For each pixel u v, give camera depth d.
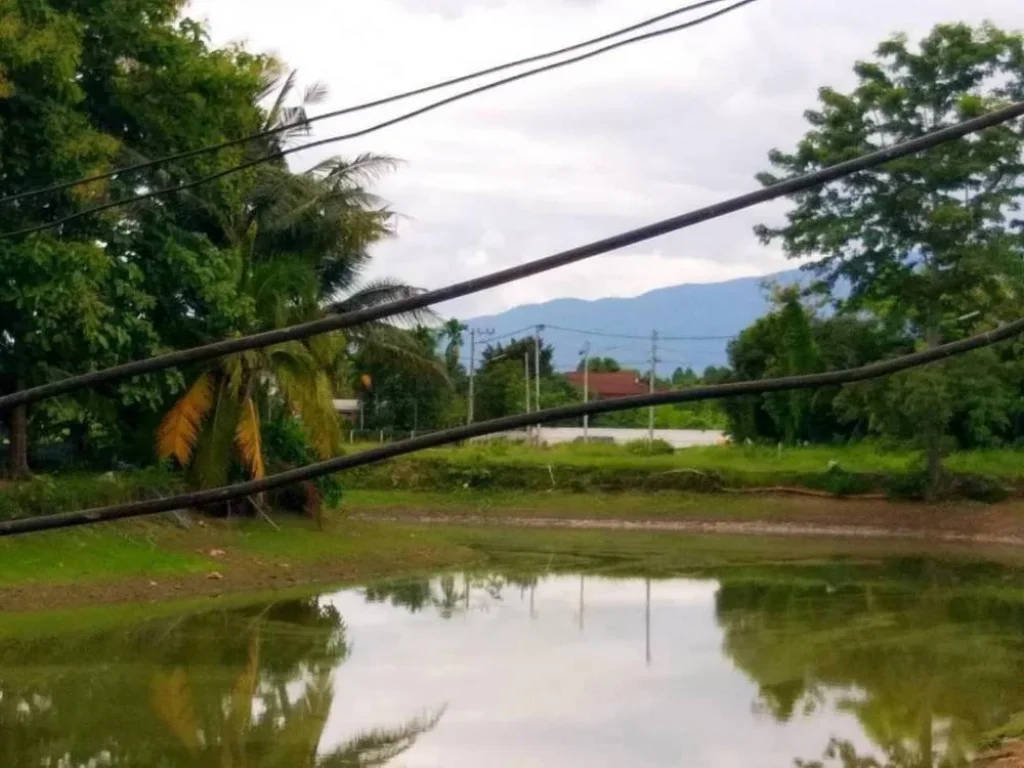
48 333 18.64
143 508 4.75
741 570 26.31
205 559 21.62
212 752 10.96
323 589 22.02
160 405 23.08
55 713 12.25
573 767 10.70
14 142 17.80
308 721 12.20
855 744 11.59
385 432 56.66
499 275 4.32
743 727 12.23
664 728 12.15
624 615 19.69
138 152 20.28
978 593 22.64
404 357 27.09
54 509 19.95
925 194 33.78
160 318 22.00
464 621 18.86
